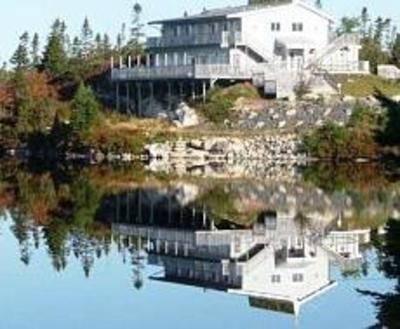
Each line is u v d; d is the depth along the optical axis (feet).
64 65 522.06
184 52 469.98
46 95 486.38
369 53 513.04
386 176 314.76
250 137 386.52
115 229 208.95
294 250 180.34
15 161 409.49
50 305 135.85
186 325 123.34
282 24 448.65
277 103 401.90
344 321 122.72
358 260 165.48
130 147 397.39
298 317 125.80
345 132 373.81
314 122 386.32
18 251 179.52
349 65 431.43
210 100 409.49
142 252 179.83
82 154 407.85
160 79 438.40
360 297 136.36
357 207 234.79
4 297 141.18
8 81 513.04
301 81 412.36
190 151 389.60
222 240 193.98
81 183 307.37
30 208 242.78
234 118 399.85
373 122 377.71
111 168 367.25
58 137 417.90
